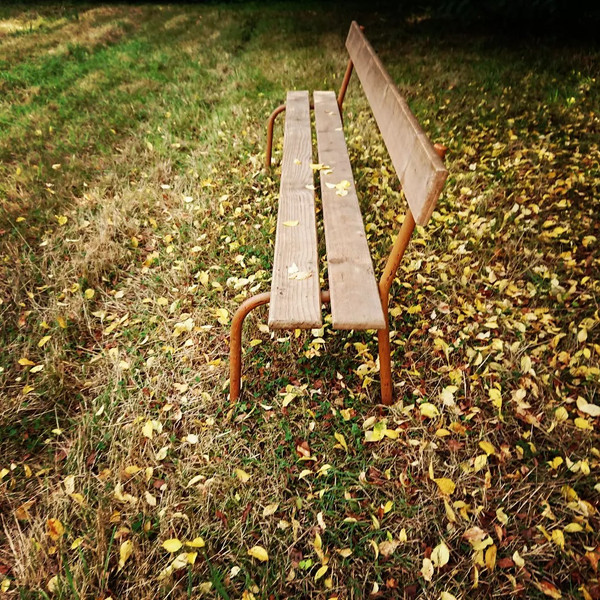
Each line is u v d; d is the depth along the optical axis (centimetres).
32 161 355
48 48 667
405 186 153
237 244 263
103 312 226
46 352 208
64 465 167
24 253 257
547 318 210
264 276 243
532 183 305
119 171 343
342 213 193
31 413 187
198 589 134
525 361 189
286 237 180
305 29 727
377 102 218
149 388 194
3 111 441
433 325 217
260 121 402
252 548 141
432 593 134
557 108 396
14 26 812
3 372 200
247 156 354
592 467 160
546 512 147
